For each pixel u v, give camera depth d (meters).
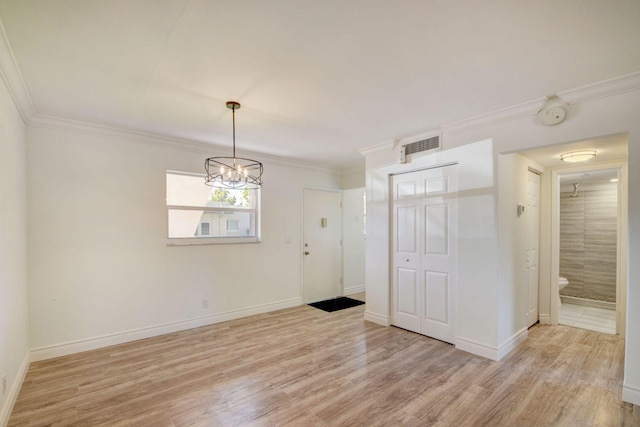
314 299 5.48
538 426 2.05
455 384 2.58
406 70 2.18
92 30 1.71
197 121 3.22
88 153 3.36
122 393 2.47
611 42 1.83
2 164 2.14
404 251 3.95
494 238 3.01
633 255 2.27
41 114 3.01
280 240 5.02
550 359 3.03
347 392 2.47
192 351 3.28
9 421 2.12
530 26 1.69
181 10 1.55
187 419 2.14
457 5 1.52
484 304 3.09
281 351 3.28
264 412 2.22
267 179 4.90
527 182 3.70
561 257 5.65
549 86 2.43
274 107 2.85
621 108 2.33
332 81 2.34
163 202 3.85
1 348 2.09
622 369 2.82
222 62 2.06
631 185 2.28
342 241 5.96
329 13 1.57
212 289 4.25
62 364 2.97
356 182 5.70
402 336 3.69
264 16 1.60
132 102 2.73
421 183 3.74
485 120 3.05
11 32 1.72
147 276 3.71
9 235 2.34
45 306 3.09
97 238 3.40
